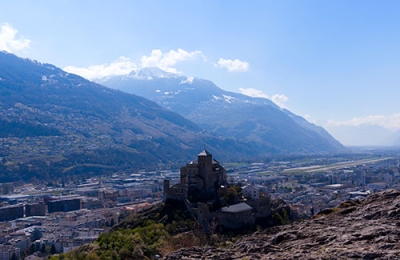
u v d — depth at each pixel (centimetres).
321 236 4884
